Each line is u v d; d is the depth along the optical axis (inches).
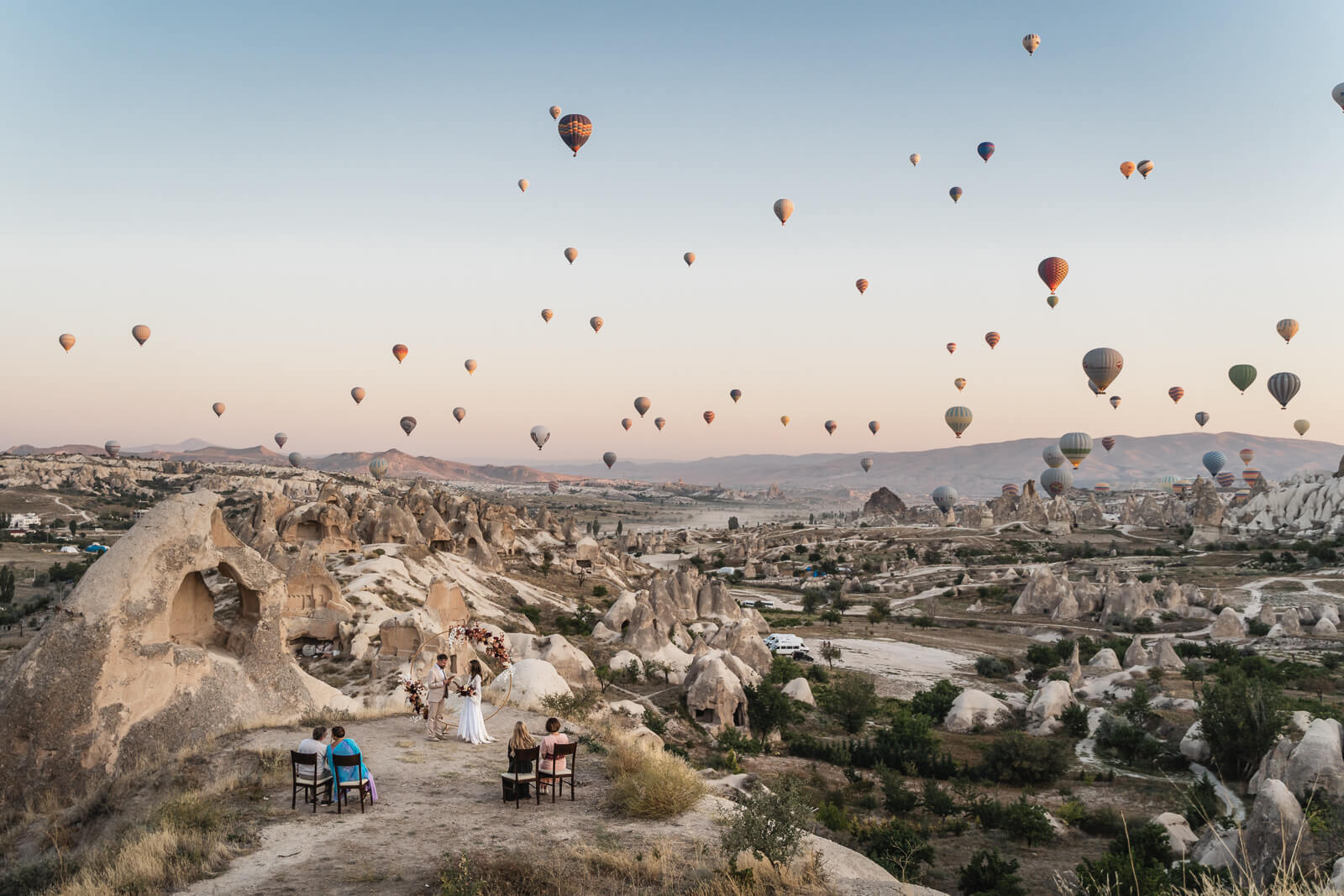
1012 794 1798.7
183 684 893.2
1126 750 2097.7
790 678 2854.3
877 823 1418.6
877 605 5162.4
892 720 2438.5
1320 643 3540.8
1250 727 1841.8
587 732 879.1
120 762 818.2
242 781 654.5
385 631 1900.8
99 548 7549.2
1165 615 4335.6
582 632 3169.3
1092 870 973.8
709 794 660.1
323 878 480.4
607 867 498.9
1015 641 4264.3
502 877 479.8
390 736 809.5
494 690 1074.1
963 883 1163.9
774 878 501.7
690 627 3693.4
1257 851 958.4
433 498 4845.0
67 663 816.3
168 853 509.7
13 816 757.9
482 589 3282.5
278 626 994.7
